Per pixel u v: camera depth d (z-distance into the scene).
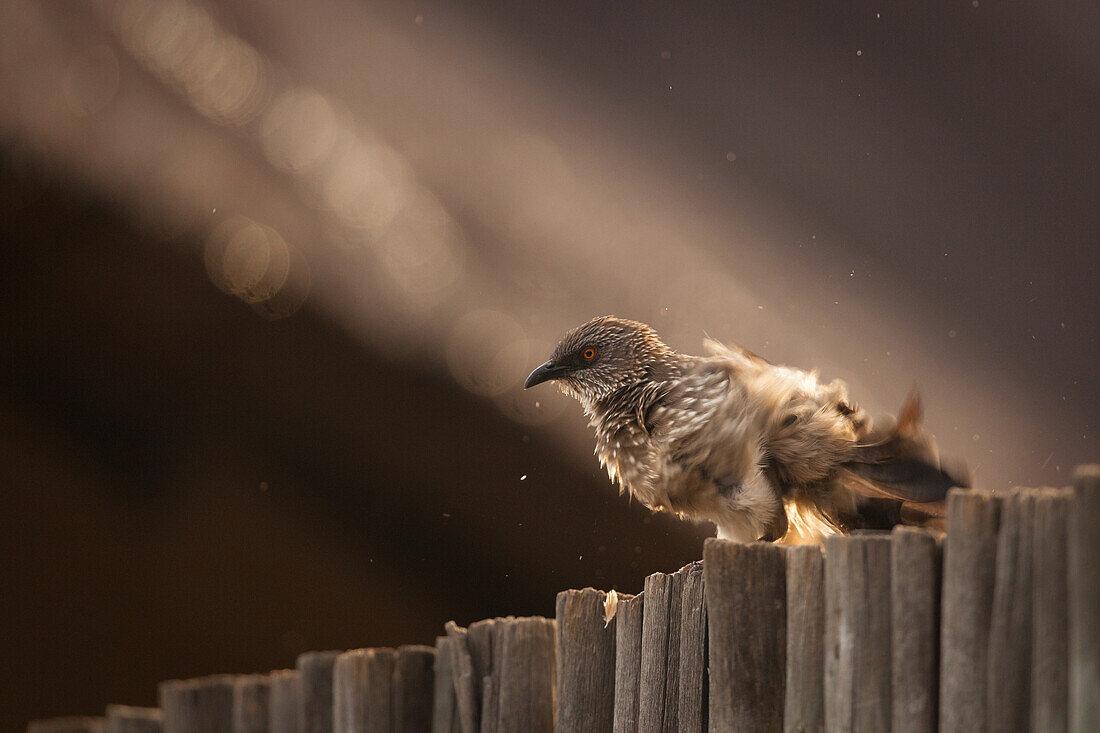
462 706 4.74
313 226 8.43
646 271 9.56
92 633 9.79
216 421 9.33
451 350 8.59
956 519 4.07
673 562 9.66
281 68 9.05
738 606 4.64
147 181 8.12
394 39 10.39
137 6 8.59
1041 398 11.83
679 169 11.17
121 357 8.84
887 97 14.65
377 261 8.50
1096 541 3.62
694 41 13.52
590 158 10.61
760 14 14.84
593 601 5.14
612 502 9.55
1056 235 13.65
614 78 12.22
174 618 10.05
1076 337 12.48
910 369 10.97
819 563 4.50
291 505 9.84
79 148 7.99
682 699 4.89
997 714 3.90
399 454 9.19
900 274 12.07
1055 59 15.79
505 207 9.27
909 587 4.18
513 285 8.88
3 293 8.44
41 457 9.66
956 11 16.00
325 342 8.70
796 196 12.04
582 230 9.56
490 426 8.98
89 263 8.40
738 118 12.71
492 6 12.17
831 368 10.09
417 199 8.80
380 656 4.72
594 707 5.03
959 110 14.55
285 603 10.04
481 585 9.85
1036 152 14.66
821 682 4.43
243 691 4.56
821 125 13.21
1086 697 3.58
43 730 4.29
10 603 9.61
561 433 9.21
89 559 9.87
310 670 4.66
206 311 8.55
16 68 7.90
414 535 9.72
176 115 8.30
